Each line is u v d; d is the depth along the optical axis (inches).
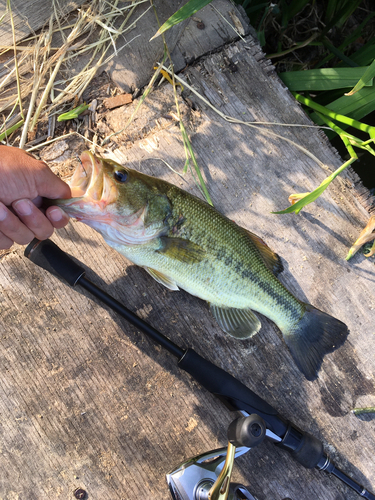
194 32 20.9
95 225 16.3
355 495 18.1
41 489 17.0
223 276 17.4
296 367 18.8
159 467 17.6
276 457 18.1
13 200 14.4
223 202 19.8
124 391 18.0
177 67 20.7
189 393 18.2
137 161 19.7
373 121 26.2
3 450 17.1
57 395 17.7
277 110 20.8
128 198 15.9
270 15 24.7
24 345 17.9
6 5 19.7
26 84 20.1
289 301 18.3
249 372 18.7
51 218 15.3
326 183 17.8
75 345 18.1
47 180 14.6
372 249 19.5
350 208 20.1
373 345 19.2
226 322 18.4
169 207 16.6
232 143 20.3
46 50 19.9
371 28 27.0
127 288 18.7
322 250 19.8
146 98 20.3
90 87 20.5
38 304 18.2
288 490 17.9
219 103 20.6
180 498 15.7
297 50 26.6
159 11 20.7
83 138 20.1
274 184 20.1
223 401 17.1
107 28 19.6
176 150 20.0
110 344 18.2
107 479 17.3
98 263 18.8
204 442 17.9
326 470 17.2
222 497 14.5
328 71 21.4
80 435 17.5
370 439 18.5
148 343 18.4
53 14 20.1
